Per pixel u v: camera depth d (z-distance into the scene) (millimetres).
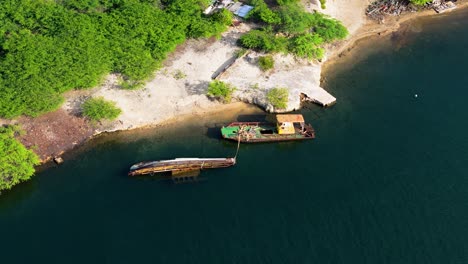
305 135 86500
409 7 119812
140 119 89625
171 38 100500
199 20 104938
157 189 77500
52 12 102375
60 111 88562
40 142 84312
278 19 104375
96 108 87188
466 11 120875
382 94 97062
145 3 107062
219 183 78500
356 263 67438
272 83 96688
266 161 82688
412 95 96438
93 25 101062
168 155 84000
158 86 94625
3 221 72875
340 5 119250
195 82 95875
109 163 82375
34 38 97000
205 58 100250
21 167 78250
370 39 111688
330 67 104062
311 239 70250
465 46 109938
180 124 89625
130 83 93625
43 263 67250
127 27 101312
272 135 86375
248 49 101438
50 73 91312
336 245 69562
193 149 85250
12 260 67438
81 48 96000
